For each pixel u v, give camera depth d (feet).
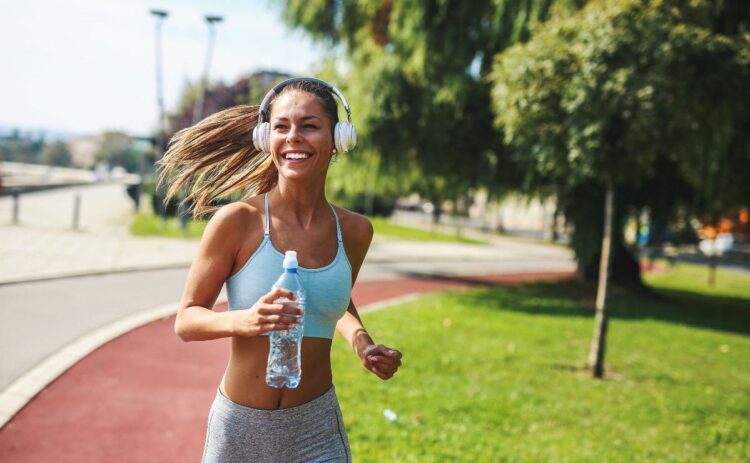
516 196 52.70
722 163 34.47
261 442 6.91
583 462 14.89
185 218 70.49
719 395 22.67
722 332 38.06
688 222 49.55
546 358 26.50
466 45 43.42
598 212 49.11
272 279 6.79
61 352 22.06
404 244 92.02
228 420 6.95
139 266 44.68
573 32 22.35
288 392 6.99
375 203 152.05
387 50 49.37
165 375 20.67
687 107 21.85
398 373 21.88
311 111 6.85
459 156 48.01
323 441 7.20
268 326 5.90
